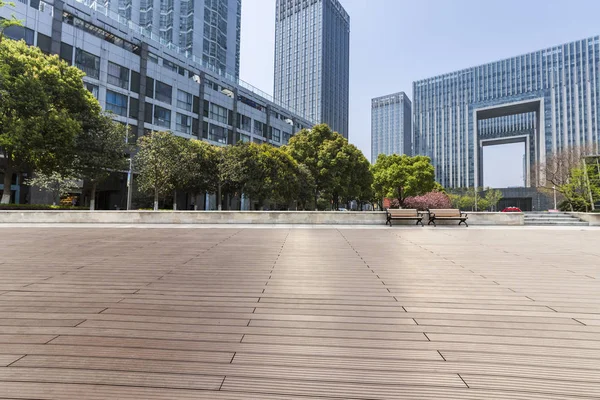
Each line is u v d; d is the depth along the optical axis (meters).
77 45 29.89
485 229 13.13
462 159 141.62
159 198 31.33
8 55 17.11
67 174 20.98
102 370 2.20
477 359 2.40
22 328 2.93
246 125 52.84
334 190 35.12
